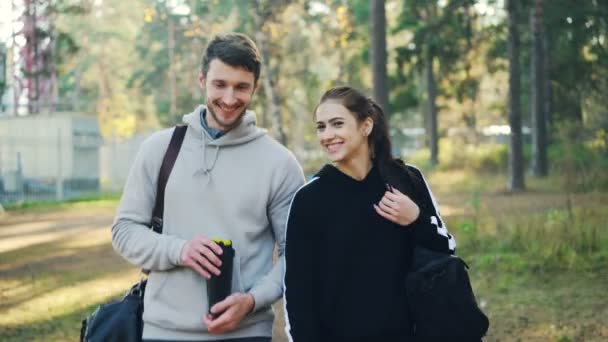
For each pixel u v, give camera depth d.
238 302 2.96
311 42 45.69
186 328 3.02
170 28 47.69
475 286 8.35
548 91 29.17
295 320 3.05
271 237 3.27
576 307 7.26
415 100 35.75
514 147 21.78
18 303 8.12
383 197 3.07
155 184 3.17
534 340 6.28
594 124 27.95
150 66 59.12
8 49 31.02
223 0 40.31
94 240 13.79
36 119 29.98
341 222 3.08
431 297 2.96
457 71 30.11
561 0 26.66
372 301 3.05
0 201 24.03
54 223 17.56
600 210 12.00
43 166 29.42
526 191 20.92
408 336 3.07
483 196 20.05
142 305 3.16
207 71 3.08
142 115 61.12
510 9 22.73
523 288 8.12
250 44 3.10
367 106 3.13
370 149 3.17
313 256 3.09
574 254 9.09
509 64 22.25
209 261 2.95
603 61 27.75
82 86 63.81
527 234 10.05
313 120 3.18
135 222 3.13
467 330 2.98
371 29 17.20
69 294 8.58
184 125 3.22
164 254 3.00
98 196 26.70
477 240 10.45
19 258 11.62
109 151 37.66
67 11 29.41
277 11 24.78
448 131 47.06
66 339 6.63
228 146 3.14
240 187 3.12
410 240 3.12
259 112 38.81
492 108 37.81
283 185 3.21
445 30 26.00
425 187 3.24
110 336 3.06
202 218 3.11
